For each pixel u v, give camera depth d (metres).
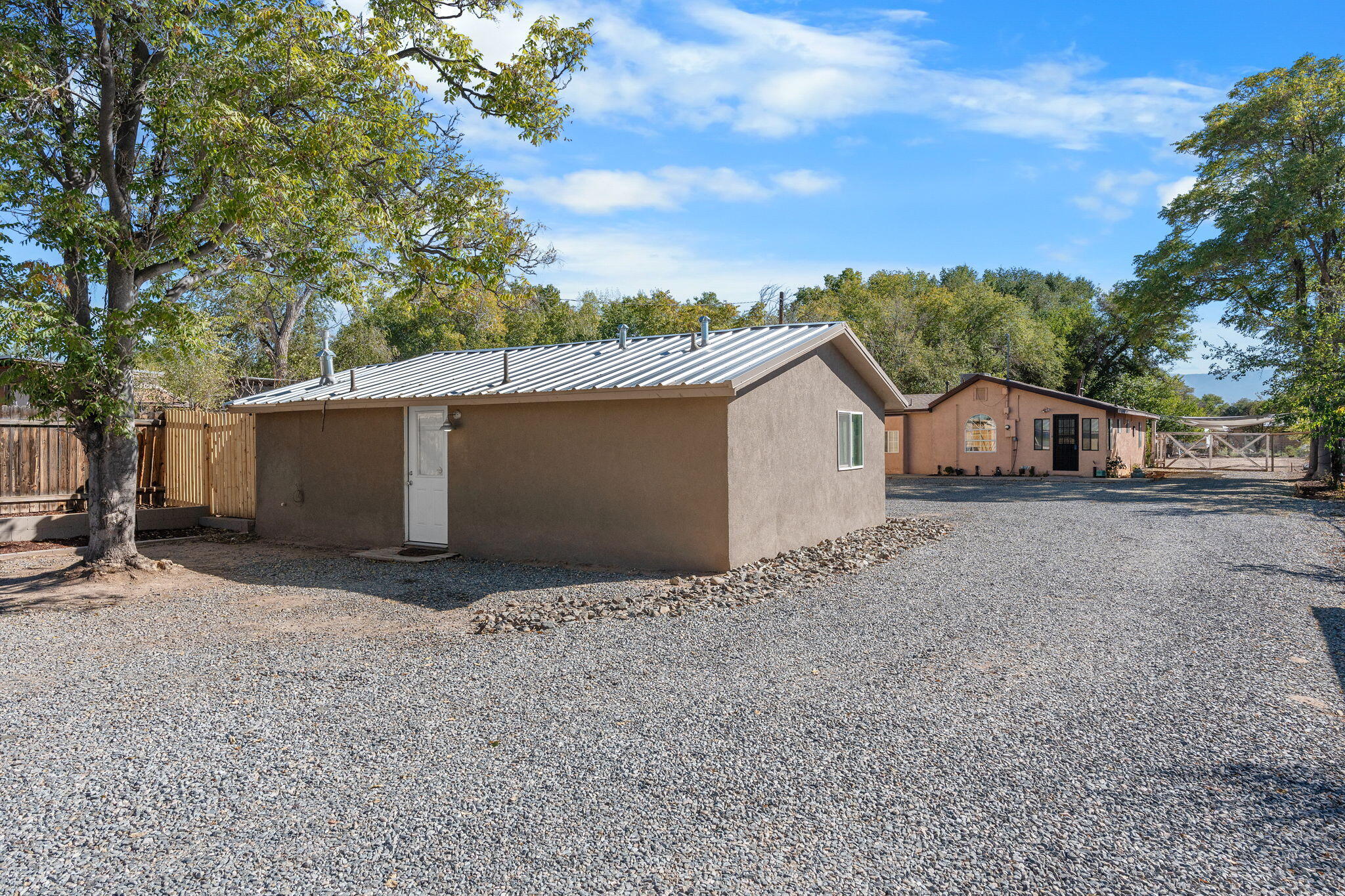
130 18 8.83
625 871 3.14
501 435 10.76
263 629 7.06
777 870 3.15
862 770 4.04
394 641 6.60
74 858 3.29
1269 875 3.09
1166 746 4.34
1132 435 31.06
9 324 7.80
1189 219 27.19
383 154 9.97
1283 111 24.95
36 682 5.60
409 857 3.27
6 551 11.39
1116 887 3.02
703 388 8.88
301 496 12.90
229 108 8.44
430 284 10.82
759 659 6.00
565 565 10.10
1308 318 22.80
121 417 9.17
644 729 4.61
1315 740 4.40
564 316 45.91
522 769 4.09
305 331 32.03
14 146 8.44
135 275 9.67
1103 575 9.26
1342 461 21.45
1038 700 5.07
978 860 3.21
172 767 4.17
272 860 3.26
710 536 9.29
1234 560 10.18
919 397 32.56
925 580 9.05
